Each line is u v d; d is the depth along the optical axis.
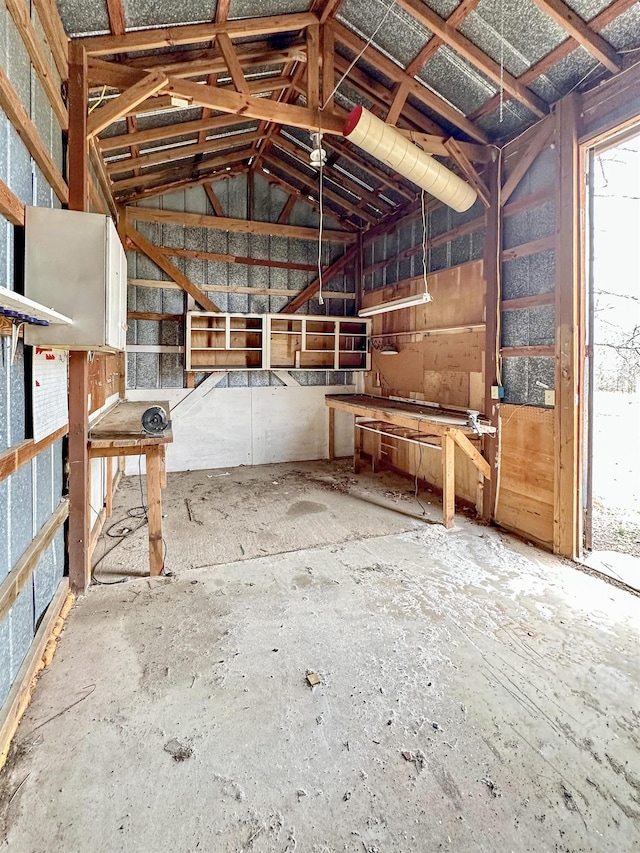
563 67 2.79
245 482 5.10
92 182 3.20
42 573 2.08
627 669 1.93
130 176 4.67
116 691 1.78
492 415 3.68
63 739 1.54
